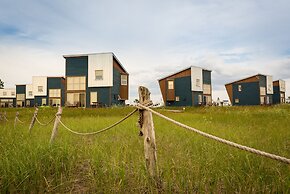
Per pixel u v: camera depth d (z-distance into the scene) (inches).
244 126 367.2
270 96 2039.9
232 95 2042.3
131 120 516.7
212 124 396.2
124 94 1542.8
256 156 162.2
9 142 230.1
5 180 130.6
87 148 214.2
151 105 140.6
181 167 147.9
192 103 1627.7
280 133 277.4
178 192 128.8
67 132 344.2
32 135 302.5
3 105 2490.2
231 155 161.0
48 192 127.1
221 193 125.6
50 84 1975.9
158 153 199.5
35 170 143.1
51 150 178.9
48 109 975.6
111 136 312.8
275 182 123.4
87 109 913.5
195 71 1673.2
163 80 1801.2
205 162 159.3
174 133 314.2
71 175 152.4
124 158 169.8
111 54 1341.0
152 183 129.6
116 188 126.9
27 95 2313.0
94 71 1354.6
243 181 125.5
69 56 1373.0
